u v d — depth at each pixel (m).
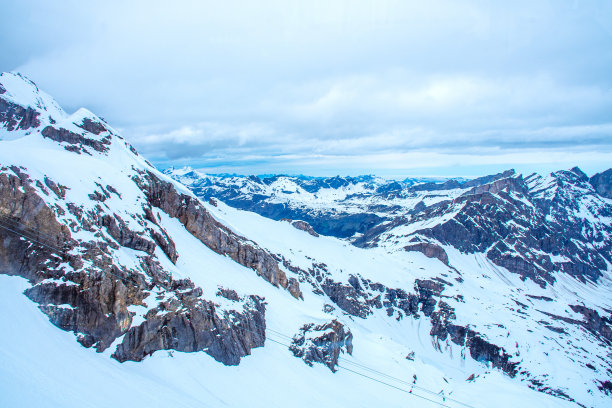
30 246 65.88
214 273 106.44
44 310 62.12
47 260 65.75
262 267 137.00
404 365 130.00
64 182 78.56
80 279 66.19
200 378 73.25
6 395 44.47
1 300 58.84
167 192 118.25
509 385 143.38
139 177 110.62
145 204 97.69
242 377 81.44
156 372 68.75
